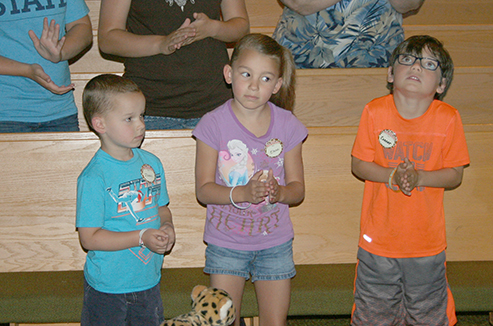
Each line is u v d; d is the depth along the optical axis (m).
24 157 1.94
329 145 2.05
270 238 1.74
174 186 2.02
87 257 1.69
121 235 1.58
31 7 2.02
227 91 2.23
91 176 1.59
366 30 2.34
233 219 1.74
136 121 1.62
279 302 1.74
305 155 2.05
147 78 2.14
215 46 2.19
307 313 1.96
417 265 1.82
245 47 1.60
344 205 2.08
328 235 2.09
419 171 1.75
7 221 1.96
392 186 1.75
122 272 1.63
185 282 1.96
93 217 1.58
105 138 1.64
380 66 2.42
